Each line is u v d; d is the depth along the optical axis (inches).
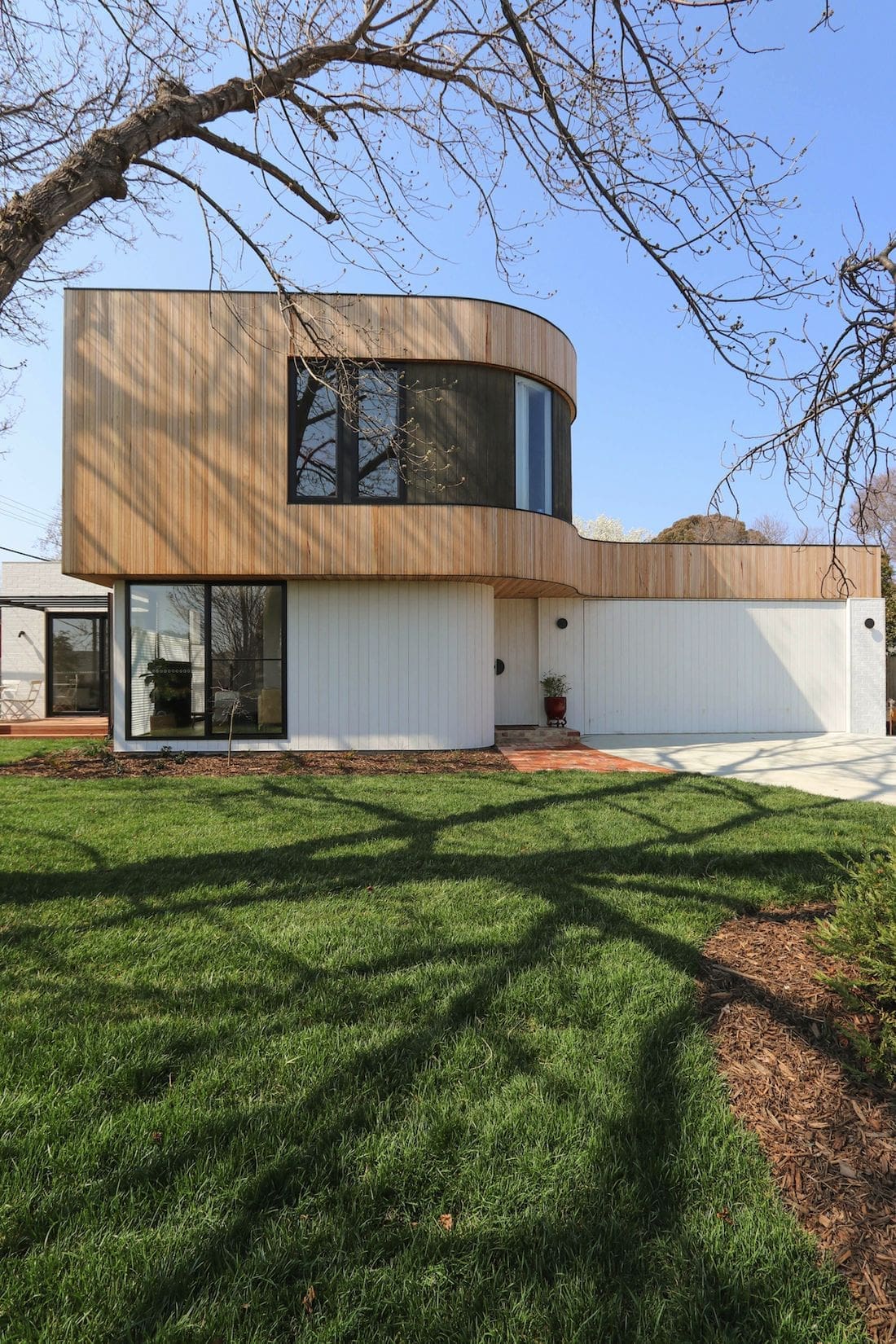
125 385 379.6
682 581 557.3
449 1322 60.3
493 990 117.3
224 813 250.2
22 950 133.1
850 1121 87.2
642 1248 68.0
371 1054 98.3
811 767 384.5
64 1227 69.5
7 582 717.9
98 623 689.6
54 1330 58.9
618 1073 95.0
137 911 154.1
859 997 109.7
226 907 157.1
